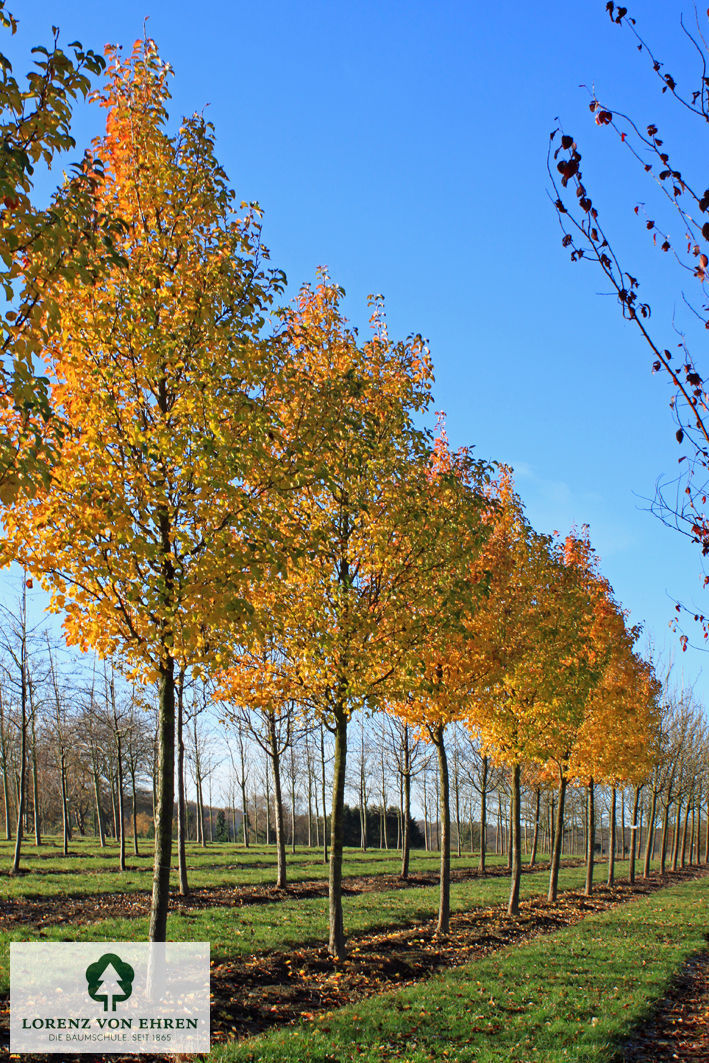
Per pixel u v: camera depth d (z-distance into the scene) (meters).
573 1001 10.56
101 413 8.19
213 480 8.10
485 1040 8.66
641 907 23.31
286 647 12.42
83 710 25.47
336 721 12.73
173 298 8.55
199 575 8.08
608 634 23.48
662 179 5.40
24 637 20.56
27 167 5.50
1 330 5.58
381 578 12.21
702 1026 9.92
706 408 5.77
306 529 10.76
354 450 11.59
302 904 18.02
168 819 8.63
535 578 17.58
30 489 5.78
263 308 9.25
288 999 9.94
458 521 12.57
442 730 15.61
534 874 34.94
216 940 12.61
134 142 8.80
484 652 14.75
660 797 50.91
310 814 48.09
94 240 6.51
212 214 8.94
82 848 30.83
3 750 32.72
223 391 8.55
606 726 23.98
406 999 10.11
